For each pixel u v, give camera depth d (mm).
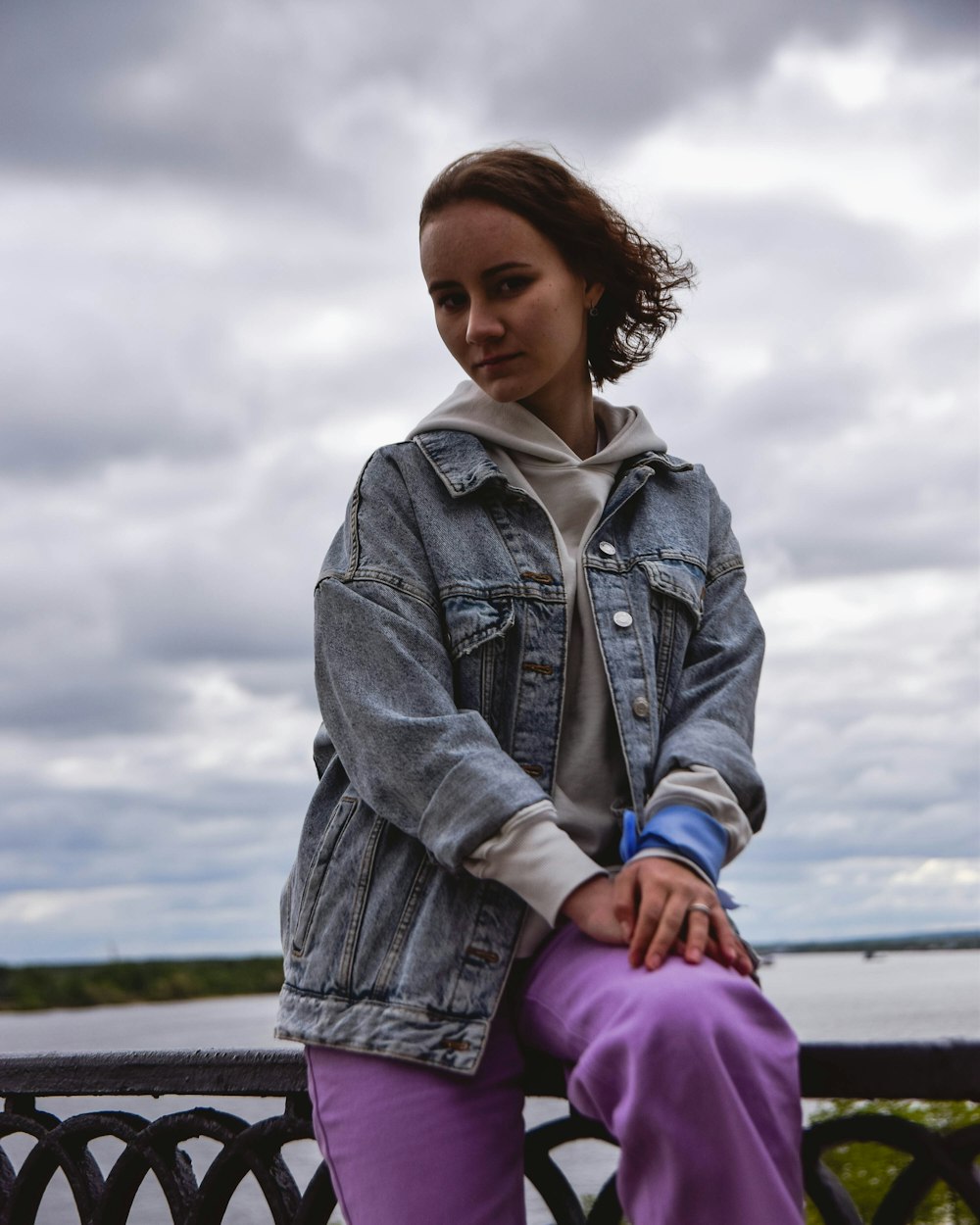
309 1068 1336
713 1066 1019
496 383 1426
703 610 1500
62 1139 1669
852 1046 1164
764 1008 1090
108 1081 1617
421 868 1315
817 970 95188
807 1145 1209
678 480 1570
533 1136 1358
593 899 1188
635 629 1401
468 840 1215
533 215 1406
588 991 1159
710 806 1236
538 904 1203
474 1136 1238
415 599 1377
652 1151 1041
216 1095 1515
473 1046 1226
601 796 1365
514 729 1350
